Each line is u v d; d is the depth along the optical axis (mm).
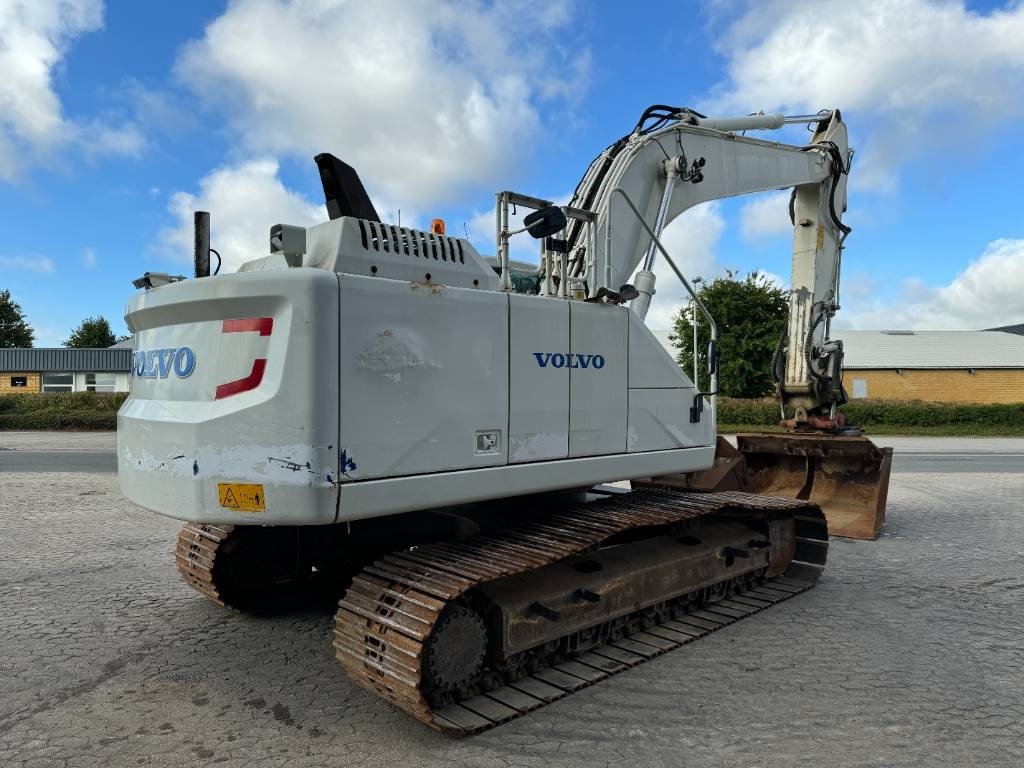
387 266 3562
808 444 8398
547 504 4863
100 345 60250
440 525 4375
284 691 3957
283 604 5516
